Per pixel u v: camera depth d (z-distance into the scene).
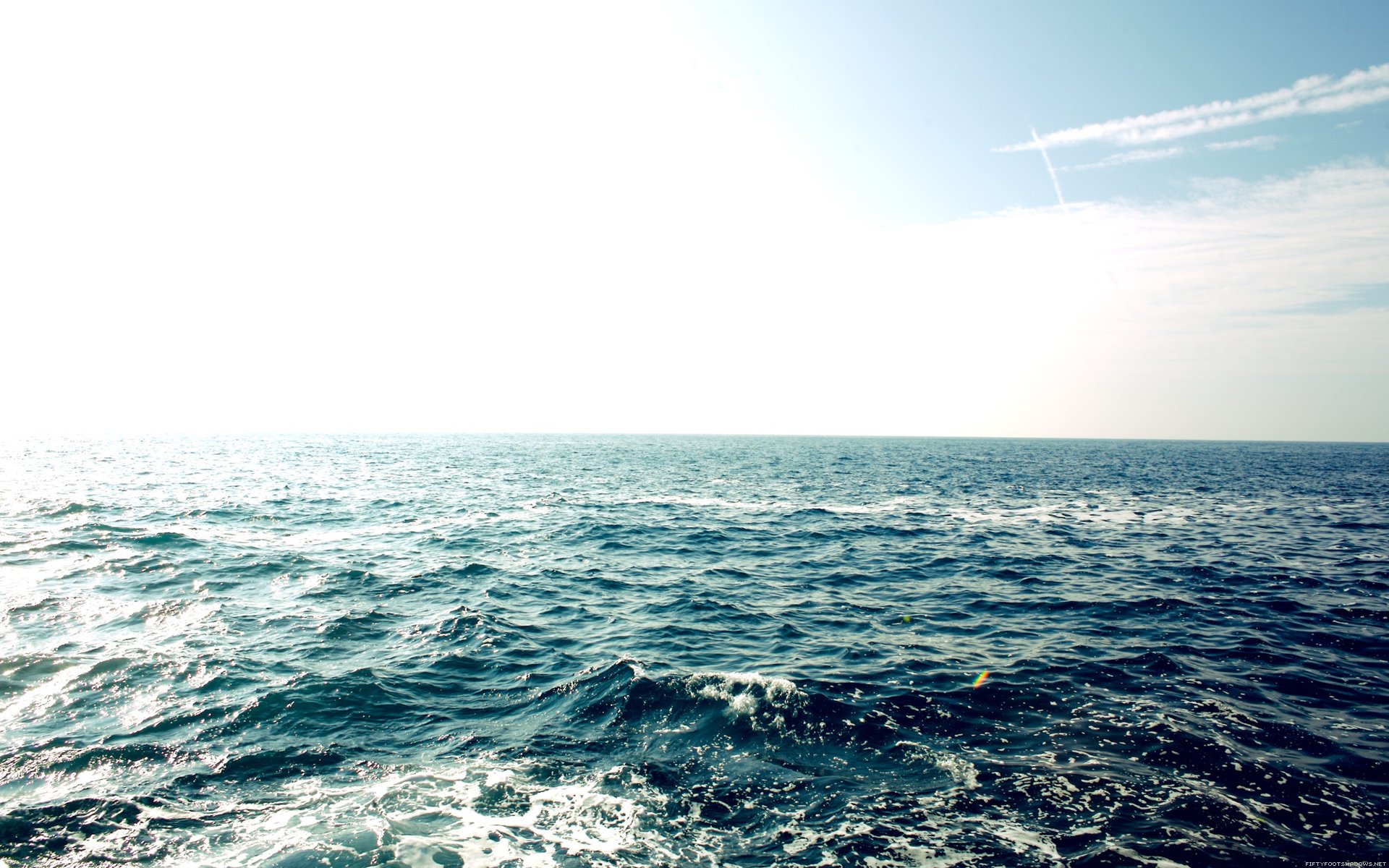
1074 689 11.98
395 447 117.50
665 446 141.12
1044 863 7.22
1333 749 9.76
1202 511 39.00
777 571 22.55
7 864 7.01
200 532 26.38
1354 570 22.52
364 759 9.48
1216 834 7.70
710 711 10.96
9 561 20.42
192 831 7.71
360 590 18.73
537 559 23.77
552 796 8.61
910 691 11.87
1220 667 13.15
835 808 8.31
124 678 11.95
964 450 137.00
